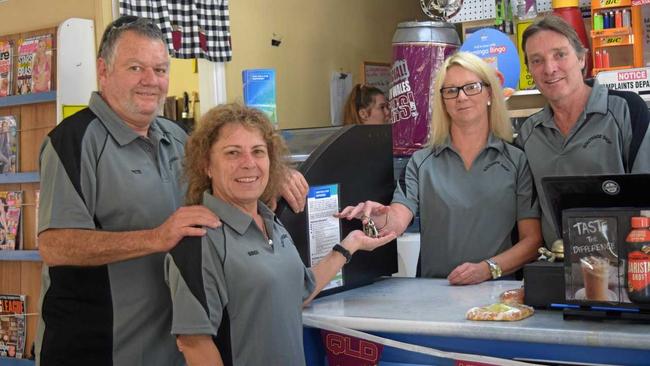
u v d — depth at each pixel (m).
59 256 2.30
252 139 2.12
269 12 5.93
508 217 2.98
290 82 6.15
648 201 2.15
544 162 2.97
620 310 2.15
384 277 3.16
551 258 2.43
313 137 3.10
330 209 2.75
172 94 5.66
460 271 2.85
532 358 2.20
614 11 4.38
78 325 2.38
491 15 4.89
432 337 2.35
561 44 2.88
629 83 4.26
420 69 4.92
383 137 3.06
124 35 2.41
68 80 4.18
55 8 4.50
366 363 2.44
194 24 5.05
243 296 2.06
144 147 2.49
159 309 2.43
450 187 3.04
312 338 2.62
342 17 6.84
